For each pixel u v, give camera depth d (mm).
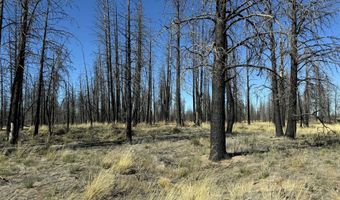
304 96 18000
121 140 20750
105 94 55625
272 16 10781
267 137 19875
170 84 49656
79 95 61281
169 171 10023
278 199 7125
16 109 17312
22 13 16438
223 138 11922
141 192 7871
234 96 25031
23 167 9859
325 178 9062
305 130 28750
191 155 12938
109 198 7363
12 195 7172
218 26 11820
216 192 7664
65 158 11164
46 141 19266
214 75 11891
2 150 12688
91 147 16141
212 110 12016
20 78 17266
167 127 33844
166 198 6859
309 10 13289
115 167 9812
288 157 11945
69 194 7332
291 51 12836
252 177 9422
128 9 19781
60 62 19312
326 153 12828
